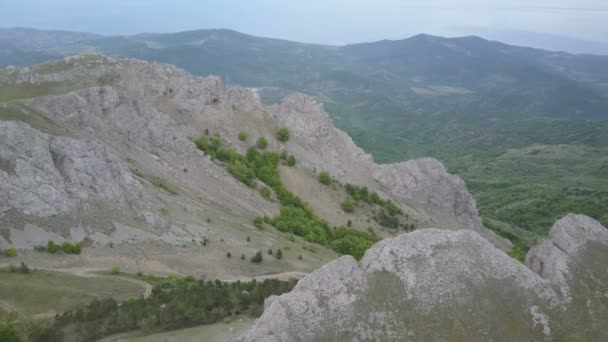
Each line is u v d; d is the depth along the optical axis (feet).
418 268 231.71
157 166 485.97
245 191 534.37
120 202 368.48
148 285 303.68
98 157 378.53
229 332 240.53
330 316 215.10
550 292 238.07
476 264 236.63
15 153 334.85
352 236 522.88
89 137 467.93
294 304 216.33
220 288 291.99
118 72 643.04
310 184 628.69
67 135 444.96
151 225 368.07
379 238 563.48
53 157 357.61
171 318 249.55
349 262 235.61
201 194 481.05
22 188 325.42
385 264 233.76
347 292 224.12
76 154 366.02
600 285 251.60
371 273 231.30
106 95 522.88
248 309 271.90
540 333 222.07
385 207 643.45
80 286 284.00
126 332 242.58
